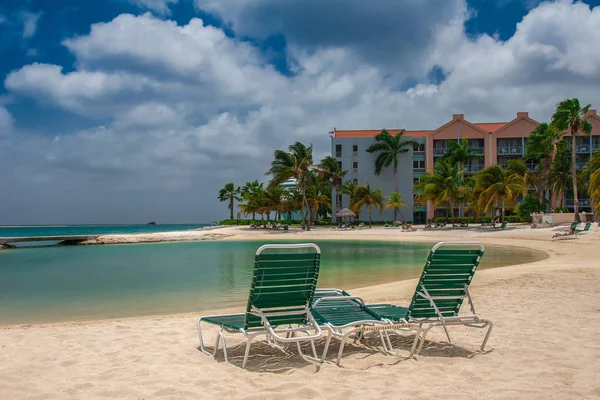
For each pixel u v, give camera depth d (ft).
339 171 225.56
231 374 14.80
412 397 12.44
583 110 151.23
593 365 15.42
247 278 52.80
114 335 21.61
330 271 57.67
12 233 297.53
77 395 13.09
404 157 227.61
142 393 13.12
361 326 16.33
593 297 29.14
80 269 65.31
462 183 171.12
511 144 220.43
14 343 20.17
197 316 28.68
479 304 27.96
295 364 16.03
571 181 177.27
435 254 16.99
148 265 70.38
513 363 15.88
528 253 80.69
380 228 187.52
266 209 209.77
